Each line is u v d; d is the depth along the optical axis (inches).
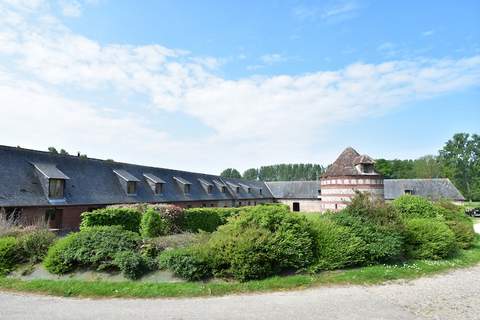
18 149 938.1
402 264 462.3
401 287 364.8
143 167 1412.4
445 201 844.0
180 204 1451.8
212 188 1807.3
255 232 402.3
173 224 761.6
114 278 379.6
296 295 332.8
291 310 284.2
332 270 419.5
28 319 263.4
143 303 309.0
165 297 328.2
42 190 889.5
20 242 430.0
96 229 439.5
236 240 390.0
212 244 395.5
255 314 273.7
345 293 339.6
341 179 1338.6
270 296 330.0
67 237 427.8
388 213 507.8
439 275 426.6
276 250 391.9
